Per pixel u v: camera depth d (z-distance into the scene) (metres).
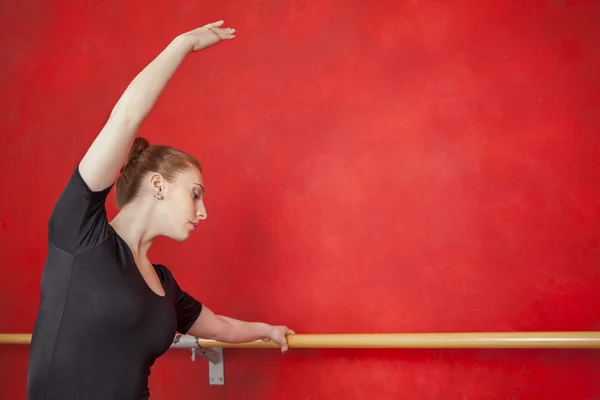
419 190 1.78
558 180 1.69
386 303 1.78
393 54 1.84
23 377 2.05
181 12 2.02
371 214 1.81
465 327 1.72
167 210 1.22
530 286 1.69
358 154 1.84
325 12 1.90
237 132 1.94
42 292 1.09
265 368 1.87
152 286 1.22
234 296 1.90
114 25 2.08
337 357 1.82
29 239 2.08
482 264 1.72
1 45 2.17
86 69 2.09
